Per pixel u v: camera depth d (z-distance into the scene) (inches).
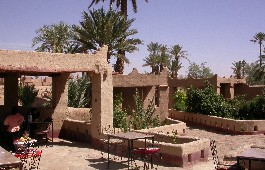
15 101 652.7
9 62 454.0
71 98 919.0
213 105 892.0
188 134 770.2
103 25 957.8
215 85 1122.7
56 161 440.5
